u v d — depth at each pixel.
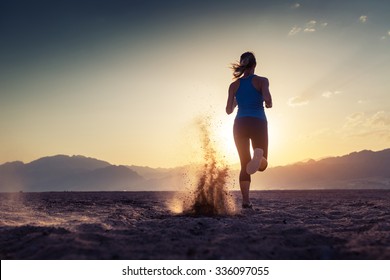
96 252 4.31
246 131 8.88
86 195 18.80
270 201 13.61
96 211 9.32
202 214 8.45
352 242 4.88
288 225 6.24
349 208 10.38
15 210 9.44
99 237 5.01
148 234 5.34
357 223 6.79
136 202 12.76
